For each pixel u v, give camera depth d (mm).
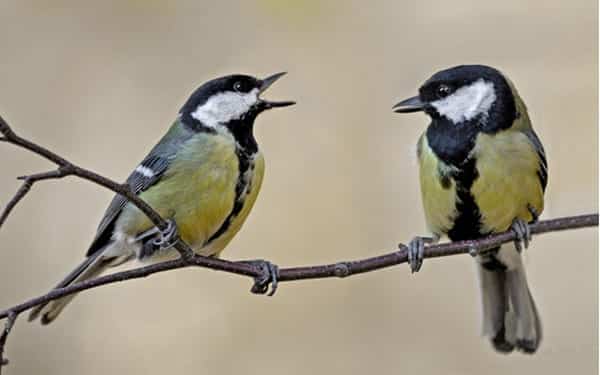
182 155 7938
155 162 8023
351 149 12633
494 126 7605
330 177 12477
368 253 12016
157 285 11703
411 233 12031
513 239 7523
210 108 8133
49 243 11836
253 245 12047
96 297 11594
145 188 8016
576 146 12148
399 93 13070
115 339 11438
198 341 11461
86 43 13141
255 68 13273
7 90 12898
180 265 6695
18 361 11109
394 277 11695
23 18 13133
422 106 7824
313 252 12031
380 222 12172
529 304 8688
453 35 13180
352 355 11422
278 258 12000
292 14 13367
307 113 12922
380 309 11555
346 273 6977
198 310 11617
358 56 13234
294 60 13234
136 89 13039
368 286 11695
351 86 13078
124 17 13273
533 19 12898
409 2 13422
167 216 7934
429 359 11336
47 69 13000
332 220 12203
